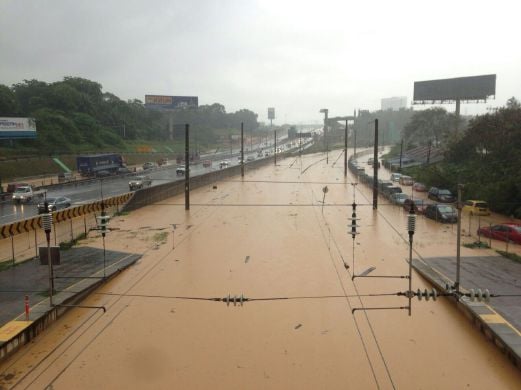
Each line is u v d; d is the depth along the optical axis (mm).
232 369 16438
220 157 137875
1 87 100500
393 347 17891
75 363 16766
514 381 15484
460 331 19125
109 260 28828
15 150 84562
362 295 23078
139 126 145375
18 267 26516
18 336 17531
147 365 16672
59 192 59000
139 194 49375
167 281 25547
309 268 27719
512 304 20156
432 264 27312
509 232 32844
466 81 103188
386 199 55656
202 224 41188
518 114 60406
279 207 50250
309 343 18281
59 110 111750
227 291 23906
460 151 69188
